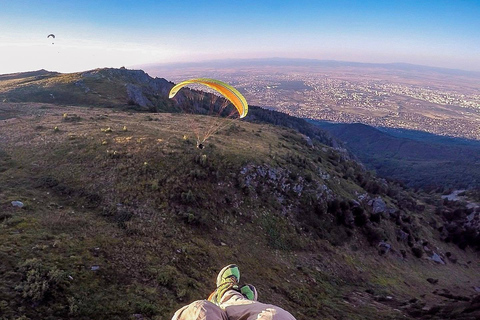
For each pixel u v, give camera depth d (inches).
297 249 986.7
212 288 553.9
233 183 1043.3
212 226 843.4
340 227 1221.7
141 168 921.5
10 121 1289.4
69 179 831.7
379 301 869.8
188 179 942.4
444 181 4419.3
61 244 488.4
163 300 445.7
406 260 1389.0
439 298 1084.5
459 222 2297.0
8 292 347.3
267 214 1026.7
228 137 1422.2
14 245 451.8
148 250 587.8
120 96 2501.2
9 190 709.9
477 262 1943.9
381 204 1563.7
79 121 1342.3
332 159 1942.7
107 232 597.3
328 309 705.6
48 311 345.7
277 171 1194.0
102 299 398.3
